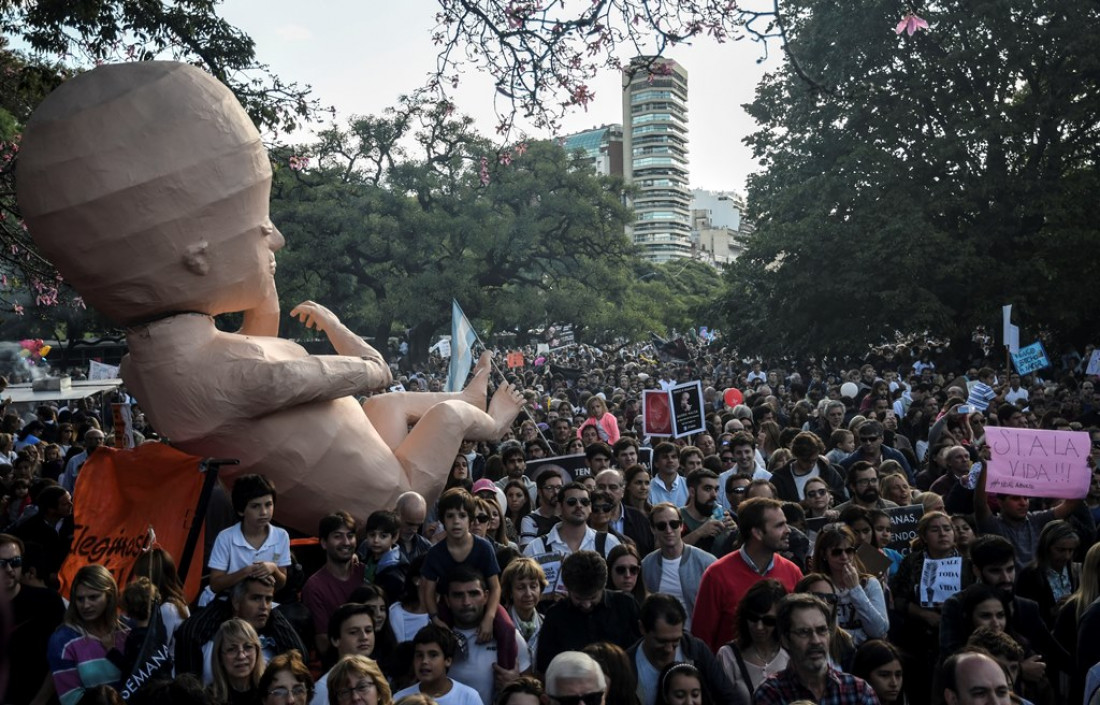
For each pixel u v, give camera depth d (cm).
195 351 809
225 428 805
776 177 3469
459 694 520
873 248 2978
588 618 571
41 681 604
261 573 566
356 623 543
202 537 759
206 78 819
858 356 3291
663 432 1227
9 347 3306
